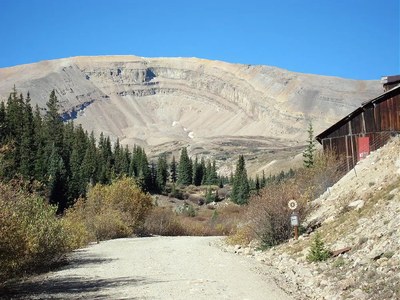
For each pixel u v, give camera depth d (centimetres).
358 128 3378
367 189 2048
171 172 15925
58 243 1944
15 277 1543
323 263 1452
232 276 1473
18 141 6706
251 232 2506
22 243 1417
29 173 6031
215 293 1176
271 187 2448
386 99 3253
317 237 1569
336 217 1933
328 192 2559
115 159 11362
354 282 1150
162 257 2128
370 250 1328
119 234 3819
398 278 1052
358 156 3362
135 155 12406
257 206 2236
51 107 10044
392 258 1178
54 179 6138
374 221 1511
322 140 3612
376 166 2294
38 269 1800
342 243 1539
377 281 1095
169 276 1514
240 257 2050
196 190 12950
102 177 8281
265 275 1495
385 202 1598
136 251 2459
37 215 1806
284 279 1431
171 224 4997
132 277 1523
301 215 2147
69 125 11869
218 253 2247
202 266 1747
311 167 3312
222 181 15012
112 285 1373
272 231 2145
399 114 3198
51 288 1366
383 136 3250
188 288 1258
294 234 2089
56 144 8838
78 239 2644
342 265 1344
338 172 3161
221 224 5325
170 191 12075
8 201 1579
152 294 1184
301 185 3000
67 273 1692
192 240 3312
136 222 4347
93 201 4031
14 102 7819
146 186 11244
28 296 1235
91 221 3553
